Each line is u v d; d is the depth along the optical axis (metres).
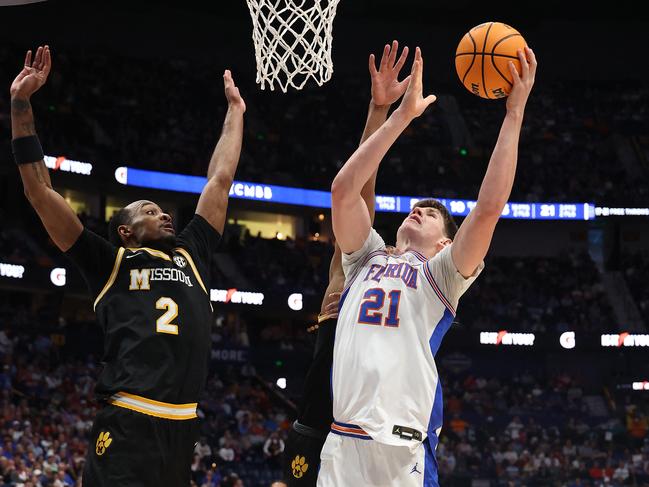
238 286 27.22
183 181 27.36
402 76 34.56
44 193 3.88
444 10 34.12
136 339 3.79
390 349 3.43
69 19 30.77
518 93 3.45
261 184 28.38
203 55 32.75
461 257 3.43
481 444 25.20
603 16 34.72
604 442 25.95
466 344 28.30
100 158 25.67
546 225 31.38
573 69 35.16
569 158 32.88
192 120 30.34
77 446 18.56
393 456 3.34
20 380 20.84
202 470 19.69
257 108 32.22
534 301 29.69
